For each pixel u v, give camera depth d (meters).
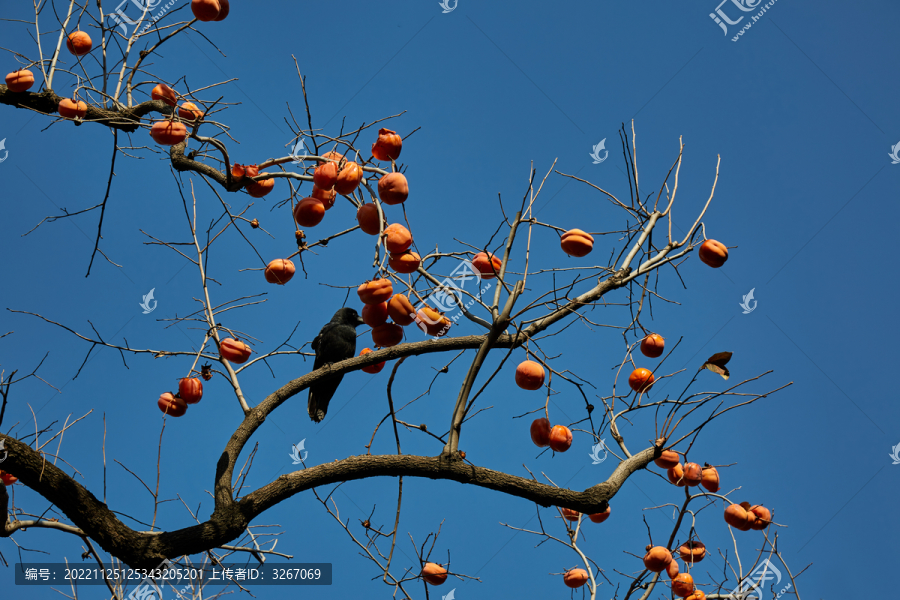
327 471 3.58
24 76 4.91
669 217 4.10
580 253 3.84
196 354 4.43
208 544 3.31
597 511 3.66
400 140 3.60
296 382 4.18
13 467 3.12
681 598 4.88
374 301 3.55
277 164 4.22
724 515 5.02
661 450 3.97
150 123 4.65
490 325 3.73
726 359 3.90
